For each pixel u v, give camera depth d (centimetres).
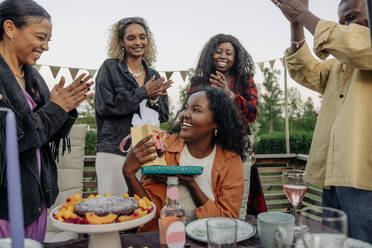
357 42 122
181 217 81
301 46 158
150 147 114
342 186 135
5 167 103
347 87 143
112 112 195
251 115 202
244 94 214
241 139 137
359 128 131
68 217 79
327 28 130
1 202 103
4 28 112
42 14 116
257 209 204
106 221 76
